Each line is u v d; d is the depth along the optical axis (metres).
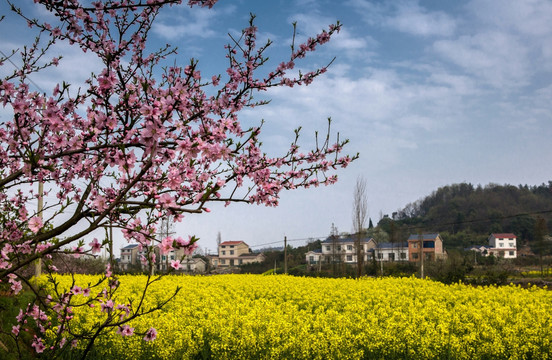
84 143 4.05
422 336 8.71
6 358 6.29
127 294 12.76
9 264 4.50
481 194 116.25
